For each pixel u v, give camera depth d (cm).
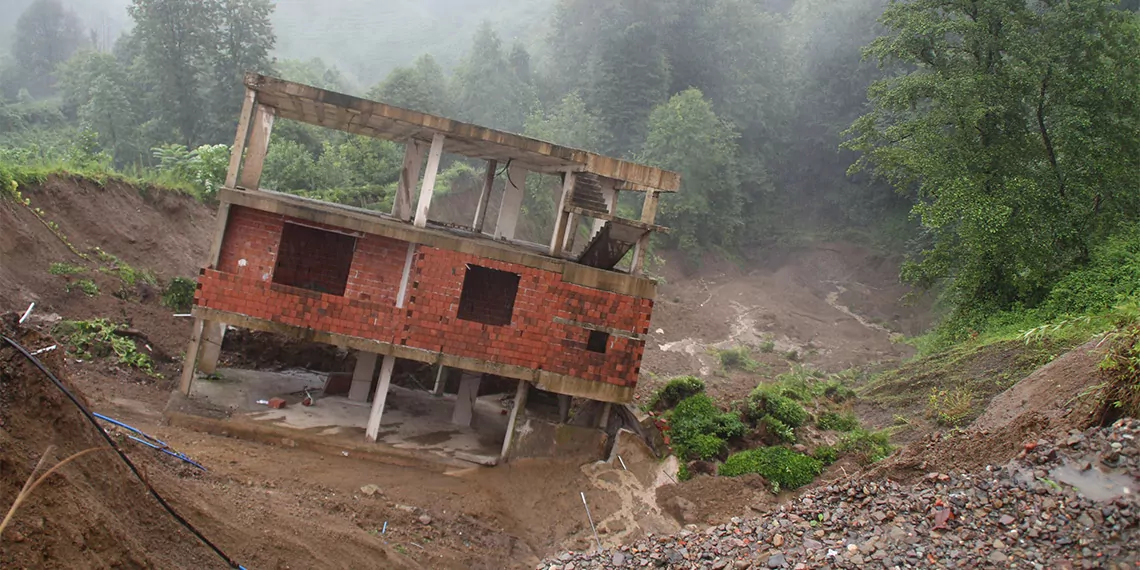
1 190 1927
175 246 2578
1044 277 2309
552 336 1612
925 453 1117
